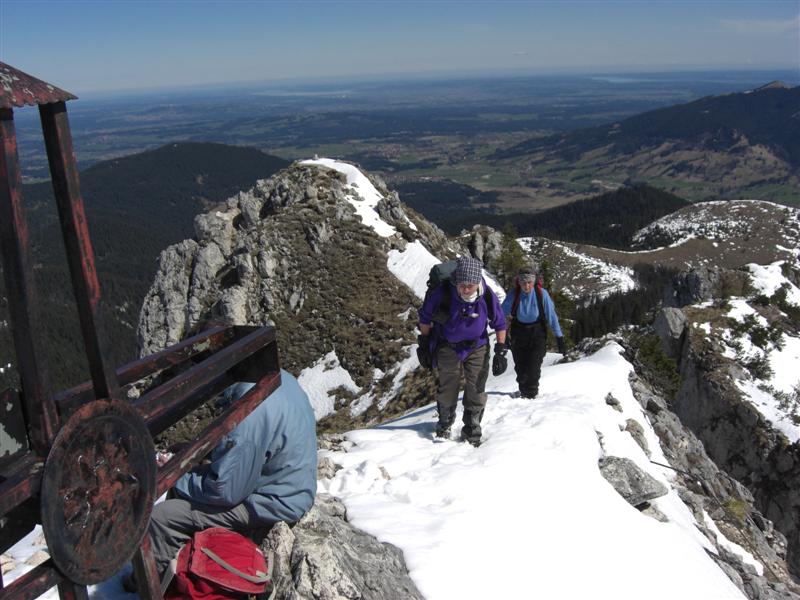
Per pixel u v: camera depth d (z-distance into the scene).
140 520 3.77
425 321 8.94
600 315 102.94
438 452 8.70
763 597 9.54
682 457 13.85
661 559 7.12
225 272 58.50
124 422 3.58
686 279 69.88
